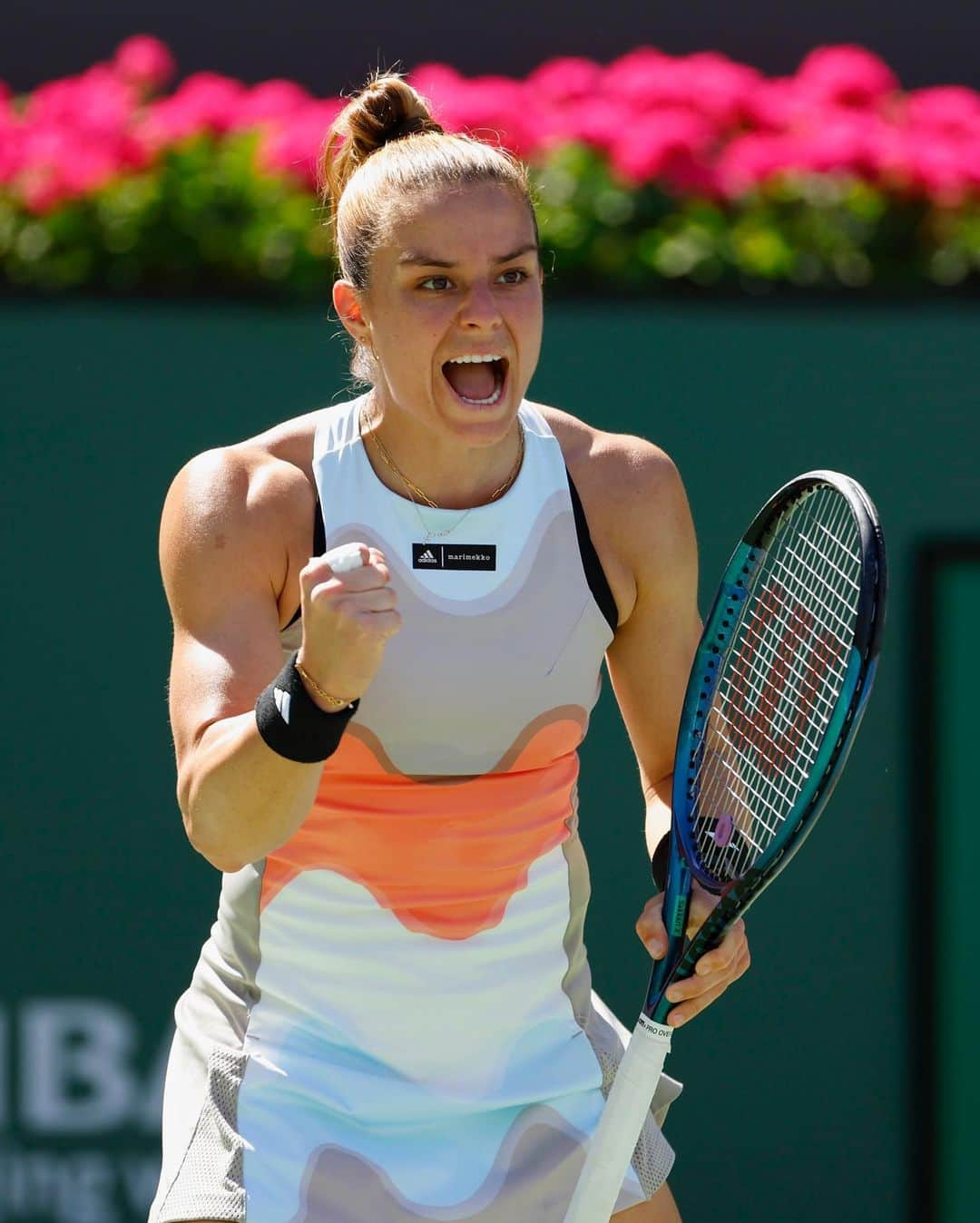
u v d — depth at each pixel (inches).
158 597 633.0
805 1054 642.2
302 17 888.9
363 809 362.9
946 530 641.6
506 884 370.0
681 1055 641.6
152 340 634.2
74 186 647.1
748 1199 639.1
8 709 632.4
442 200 345.4
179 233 641.6
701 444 639.1
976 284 653.3
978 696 640.4
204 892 634.2
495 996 371.6
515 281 353.4
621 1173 356.2
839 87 721.6
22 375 632.4
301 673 319.0
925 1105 639.1
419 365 349.7
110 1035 633.6
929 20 899.4
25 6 880.9
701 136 674.8
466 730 364.5
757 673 382.9
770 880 344.5
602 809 633.6
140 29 883.4
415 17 892.6
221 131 682.2
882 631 332.2
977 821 641.0
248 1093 365.4
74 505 632.4
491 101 676.1
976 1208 638.5
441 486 366.0
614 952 633.0
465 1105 371.2
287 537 362.9
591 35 894.4
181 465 634.2
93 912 633.6
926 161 663.8
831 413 641.0
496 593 365.7
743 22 896.9
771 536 381.4
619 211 653.9
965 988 641.6
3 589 631.8
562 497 375.6
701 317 639.8
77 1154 632.4
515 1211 371.9
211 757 332.8
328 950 366.9
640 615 394.0
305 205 647.1
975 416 642.2
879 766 641.6
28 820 632.4
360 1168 362.0
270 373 637.3
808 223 660.7
